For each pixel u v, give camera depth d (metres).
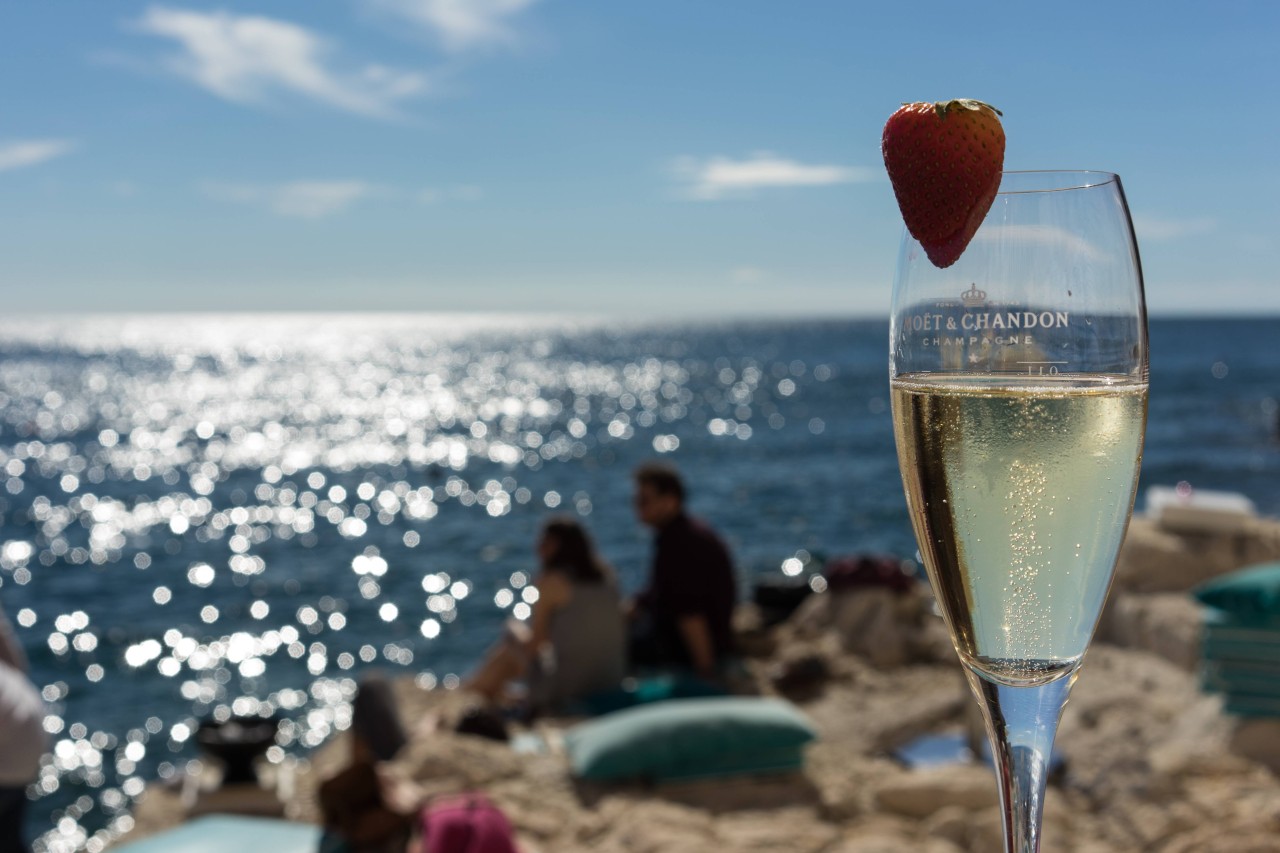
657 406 69.00
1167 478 30.36
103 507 32.38
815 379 95.31
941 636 7.19
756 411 63.44
